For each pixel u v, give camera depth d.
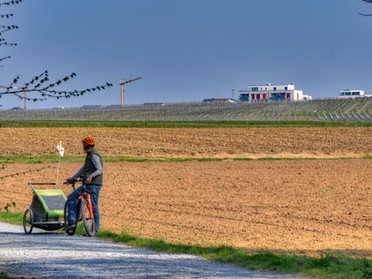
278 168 115.38
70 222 42.88
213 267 29.95
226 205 70.94
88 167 43.03
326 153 152.38
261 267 29.70
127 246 37.38
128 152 153.50
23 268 29.80
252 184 91.88
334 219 60.44
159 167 118.75
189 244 40.38
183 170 112.75
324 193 81.50
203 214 63.62
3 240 40.38
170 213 64.12
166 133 190.88
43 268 29.77
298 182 93.62
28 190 84.12
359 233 52.06
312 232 52.38
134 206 69.94
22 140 169.38
